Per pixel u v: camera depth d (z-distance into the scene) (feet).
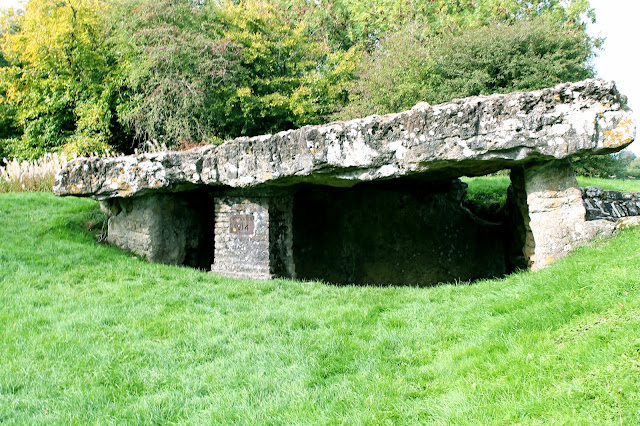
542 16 60.49
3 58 77.92
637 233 16.97
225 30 59.16
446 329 15.10
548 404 9.79
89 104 58.80
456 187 33.17
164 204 27.66
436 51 54.54
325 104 58.34
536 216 19.29
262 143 22.29
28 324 17.30
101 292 20.98
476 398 10.73
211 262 30.86
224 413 11.49
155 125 54.80
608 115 16.70
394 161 19.51
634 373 9.81
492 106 17.65
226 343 15.62
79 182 26.94
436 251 32.63
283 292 20.81
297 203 32.78
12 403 12.35
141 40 53.31
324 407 11.47
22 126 69.10
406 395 11.60
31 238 26.91
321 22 77.41
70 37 59.00
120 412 11.87
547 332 12.52
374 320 16.74
